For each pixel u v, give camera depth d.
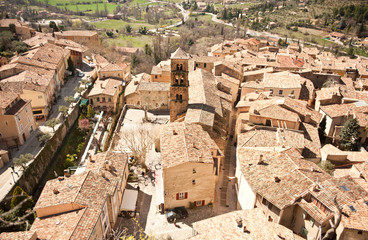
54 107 89.31
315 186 41.12
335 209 37.38
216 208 53.34
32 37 139.00
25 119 71.88
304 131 64.69
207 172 50.34
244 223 38.91
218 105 71.62
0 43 117.44
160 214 52.16
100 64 114.88
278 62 110.81
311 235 39.47
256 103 71.12
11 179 58.19
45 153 66.62
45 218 41.97
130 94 96.31
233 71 97.00
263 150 53.28
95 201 43.84
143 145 68.31
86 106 91.81
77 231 38.69
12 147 68.62
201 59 108.31
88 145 75.94
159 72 104.44
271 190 43.59
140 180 60.47
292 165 46.72
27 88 77.94
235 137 72.06
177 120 66.38
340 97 78.06
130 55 151.88
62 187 45.62
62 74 108.75
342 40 196.38
